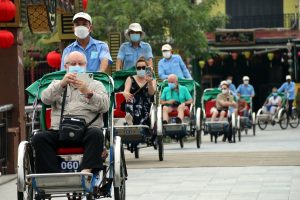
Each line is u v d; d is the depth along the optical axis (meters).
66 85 13.28
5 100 20.94
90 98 13.30
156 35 46.41
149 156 24.72
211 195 15.92
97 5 44.81
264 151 25.38
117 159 13.26
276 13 63.47
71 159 13.00
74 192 12.68
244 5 63.91
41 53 44.69
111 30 44.25
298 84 60.31
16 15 20.89
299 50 60.50
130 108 21.72
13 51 20.98
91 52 17.08
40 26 23.38
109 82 14.08
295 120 51.84
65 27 26.88
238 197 15.55
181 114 26.52
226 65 63.19
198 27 47.75
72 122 12.95
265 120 49.12
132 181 18.33
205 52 50.84
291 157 22.81
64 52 17.17
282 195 15.63
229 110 34.12
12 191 17.55
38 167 12.90
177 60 27.94
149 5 44.81
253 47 60.22
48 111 14.61
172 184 17.66
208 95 35.19
